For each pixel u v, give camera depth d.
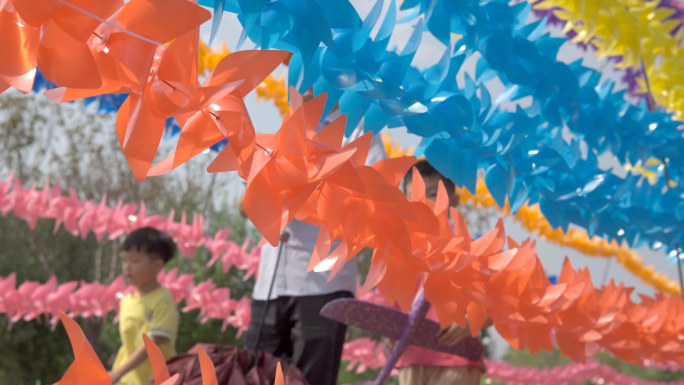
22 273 14.76
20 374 14.66
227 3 0.94
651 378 26.70
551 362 28.97
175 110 0.82
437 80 1.37
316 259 1.09
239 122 0.88
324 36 1.03
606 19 2.35
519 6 1.66
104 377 0.79
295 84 1.11
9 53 0.75
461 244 1.38
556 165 1.81
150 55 0.79
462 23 1.49
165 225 4.82
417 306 2.10
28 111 14.60
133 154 0.83
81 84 0.76
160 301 3.32
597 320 1.80
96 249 15.06
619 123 2.28
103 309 4.78
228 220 11.77
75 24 0.75
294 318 2.56
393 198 1.03
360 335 11.85
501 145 1.56
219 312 4.98
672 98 2.88
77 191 14.38
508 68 1.54
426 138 1.47
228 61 0.87
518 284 1.52
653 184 2.70
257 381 2.15
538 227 5.52
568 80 1.84
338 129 1.00
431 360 2.46
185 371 2.12
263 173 0.93
